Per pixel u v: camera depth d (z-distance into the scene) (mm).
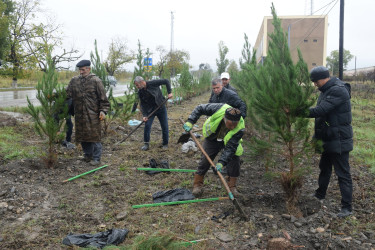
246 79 6367
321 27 36844
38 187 4500
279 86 3541
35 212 3852
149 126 6531
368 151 7035
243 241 3330
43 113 5203
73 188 4551
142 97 6512
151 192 4559
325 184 4238
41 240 3289
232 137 4012
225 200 4305
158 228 3562
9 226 3518
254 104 3816
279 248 3035
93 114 5367
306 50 37375
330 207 4125
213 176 5207
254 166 5723
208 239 3346
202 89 23828
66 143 6473
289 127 3740
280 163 5824
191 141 6645
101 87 5355
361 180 5176
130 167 5516
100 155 5582
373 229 3590
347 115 3730
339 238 3324
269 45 4020
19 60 28672
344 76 37344
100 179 4938
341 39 12703
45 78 5148
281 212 3998
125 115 8773
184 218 3799
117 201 4230
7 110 11133
